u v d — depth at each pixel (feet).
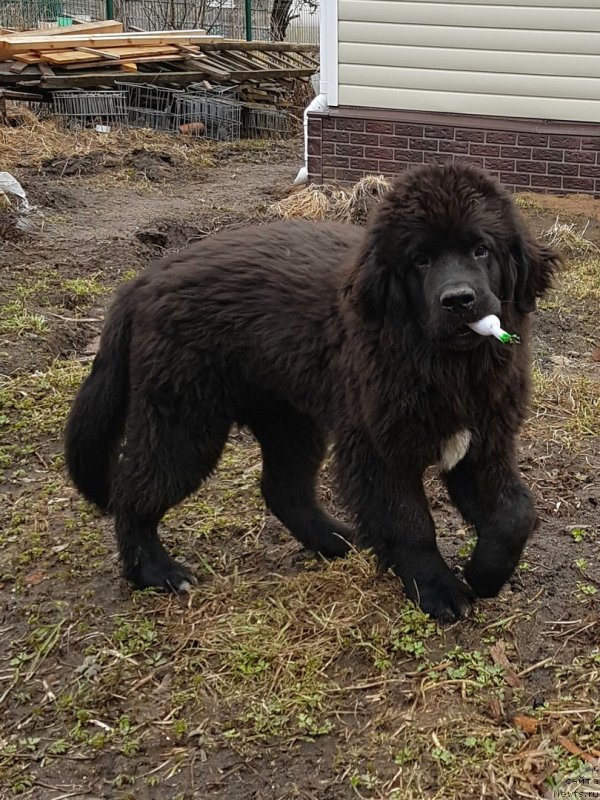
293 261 4.75
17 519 5.66
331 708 4.00
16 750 3.96
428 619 4.46
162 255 10.68
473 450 4.40
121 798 3.68
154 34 20.07
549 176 12.60
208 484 5.98
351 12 12.96
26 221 11.19
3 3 24.03
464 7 12.48
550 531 5.31
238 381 4.84
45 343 8.03
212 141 18.04
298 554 5.24
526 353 4.47
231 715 4.02
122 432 5.02
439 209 4.01
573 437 6.44
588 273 9.86
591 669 4.17
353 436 4.49
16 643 4.61
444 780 3.59
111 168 14.85
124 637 4.57
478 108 12.89
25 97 17.57
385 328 4.22
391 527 4.49
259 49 21.27
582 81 12.29
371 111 13.29
